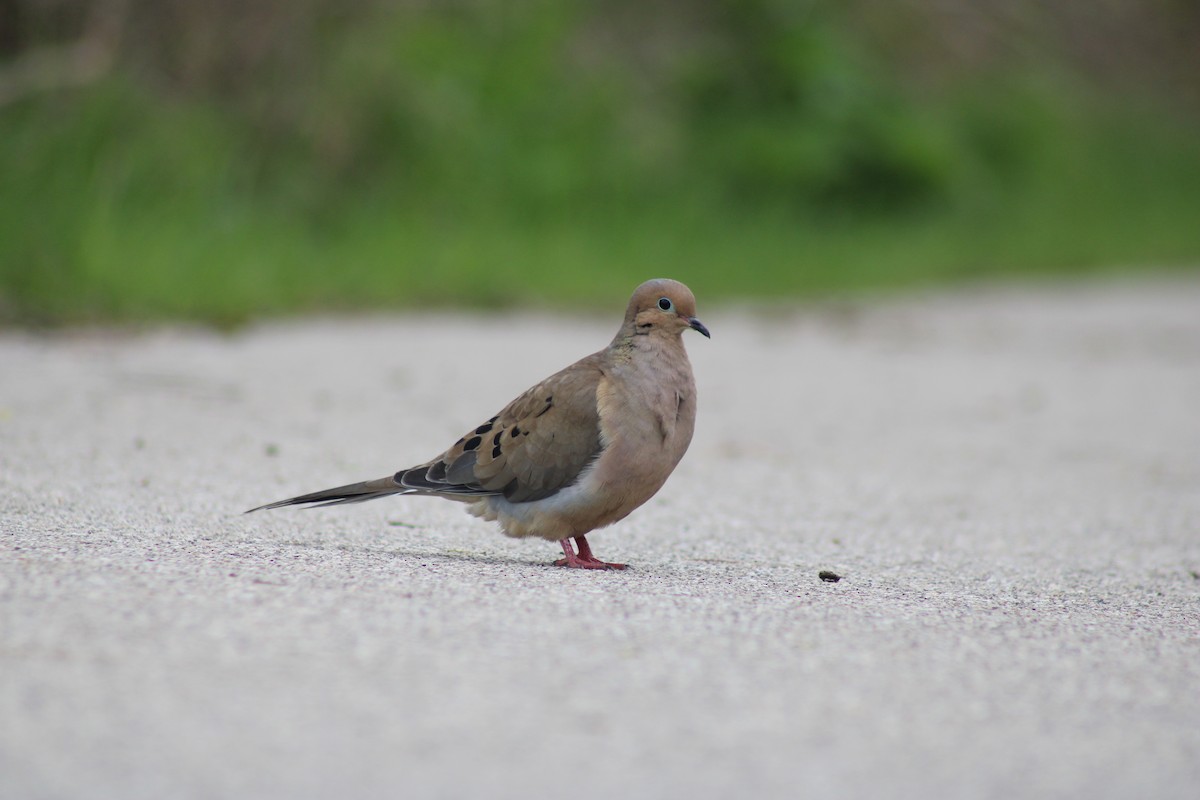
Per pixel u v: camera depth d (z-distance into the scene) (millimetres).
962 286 30391
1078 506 11594
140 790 4453
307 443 12031
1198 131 44656
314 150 24438
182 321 18641
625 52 33094
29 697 5086
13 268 18406
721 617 6789
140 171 21141
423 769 4742
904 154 33281
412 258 23406
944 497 11758
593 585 7355
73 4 22609
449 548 8664
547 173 26703
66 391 13375
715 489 11594
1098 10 47250
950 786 4844
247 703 5184
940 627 6918
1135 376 19828
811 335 22484
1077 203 38312
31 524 7996
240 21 24750
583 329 20828
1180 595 8359
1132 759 5176
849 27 38656
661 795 4652
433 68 26297
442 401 14664
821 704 5582
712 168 31453
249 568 7086
